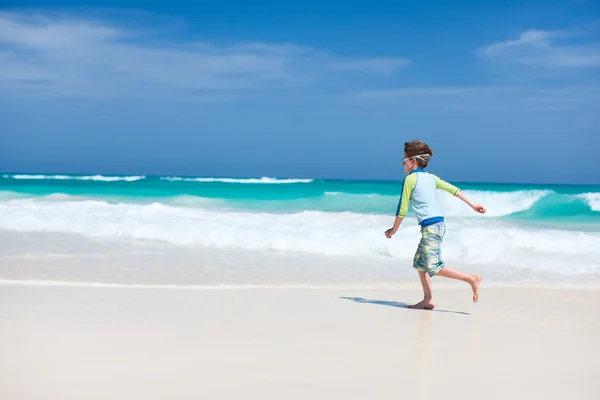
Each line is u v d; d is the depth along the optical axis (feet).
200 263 27.20
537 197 55.57
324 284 22.67
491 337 14.25
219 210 52.95
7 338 12.84
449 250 30.58
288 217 43.14
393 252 30.76
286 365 11.36
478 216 52.54
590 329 15.33
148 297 18.48
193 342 12.96
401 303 19.06
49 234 36.81
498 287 22.39
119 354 11.80
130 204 53.42
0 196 60.85
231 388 9.88
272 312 16.71
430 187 18.11
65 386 9.73
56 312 15.79
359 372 11.03
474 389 10.22
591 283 23.58
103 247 31.65
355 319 16.07
